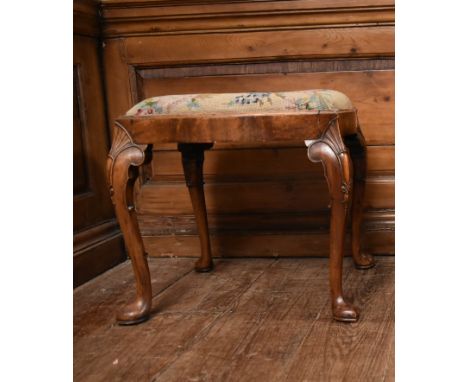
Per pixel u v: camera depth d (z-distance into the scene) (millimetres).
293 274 1587
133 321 1255
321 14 1651
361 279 1490
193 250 1829
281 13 1665
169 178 1829
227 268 1684
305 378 943
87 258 1625
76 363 1057
